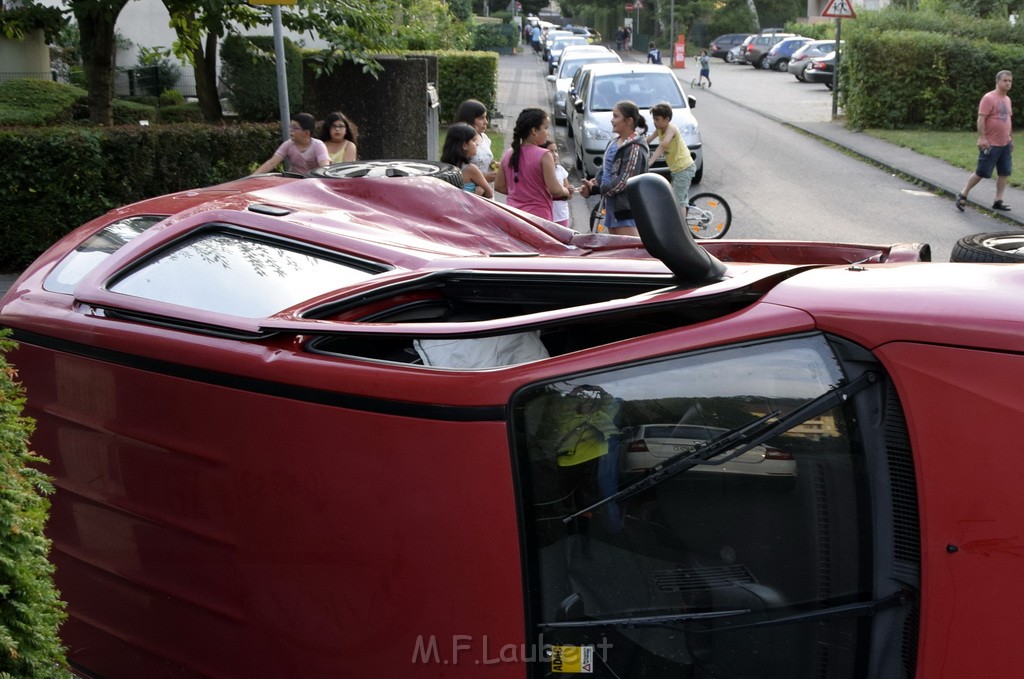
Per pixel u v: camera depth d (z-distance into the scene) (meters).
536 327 2.31
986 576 2.02
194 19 12.85
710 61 56.88
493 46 59.28
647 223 2.46
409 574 2.30
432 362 2.91
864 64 22.09
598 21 80.50
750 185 15.39
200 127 9.20
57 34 12.88
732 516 2.25
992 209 13.28
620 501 2.28
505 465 2.23
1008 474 2.01
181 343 2.76
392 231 3.69
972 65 21.92
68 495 3.12
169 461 2.78
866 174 16.62
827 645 2.20
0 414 2.12
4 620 1.86
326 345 2.82
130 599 2.97
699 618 2.27
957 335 2.09
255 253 3.35
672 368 2.28
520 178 7.76
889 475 2.16
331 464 2.42
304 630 2.51
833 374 2.21
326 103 13.80
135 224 3.75
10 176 8.62
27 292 3.44
